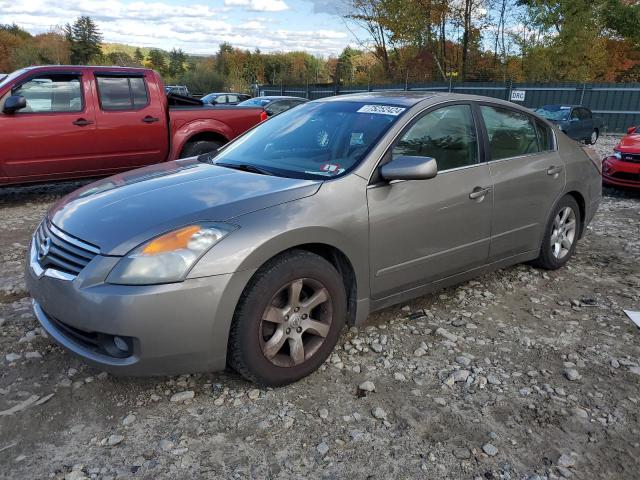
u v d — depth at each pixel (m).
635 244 5.63
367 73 43.41
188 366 2.54
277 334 2.74
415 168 2.94
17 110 6.60
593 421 2.63
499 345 3.36
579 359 3.20
